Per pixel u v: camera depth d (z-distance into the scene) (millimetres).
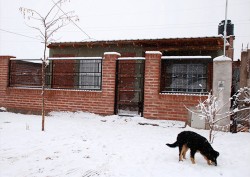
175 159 5809
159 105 9922
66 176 4809
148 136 7914
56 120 10055
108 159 5734
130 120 10023
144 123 9680
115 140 7344
